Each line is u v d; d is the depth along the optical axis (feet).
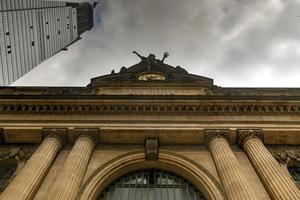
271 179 66.90
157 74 116.57
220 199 65.72
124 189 74.02
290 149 82.84
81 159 72.59
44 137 81.61
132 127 84.12
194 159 78.28
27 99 89.35
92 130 82.53
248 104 89.40
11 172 76.54
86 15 540.52
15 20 244.83
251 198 60.59
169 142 84.43
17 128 83.30
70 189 63.10
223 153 74.43
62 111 89.04
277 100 89.66
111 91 107.04
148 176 77.82
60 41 373.40
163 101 89.71
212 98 89.81
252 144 78.43
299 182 72.90
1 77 222.28
